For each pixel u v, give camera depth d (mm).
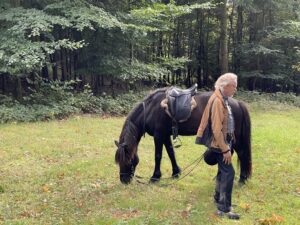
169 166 7484
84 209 5246
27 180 6477
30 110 12172
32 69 13133
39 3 14562
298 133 10820
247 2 19578
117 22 13664
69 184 6340
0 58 11445
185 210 5215
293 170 7156
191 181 6598
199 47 23125
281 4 20453
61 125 11164
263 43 20828
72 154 8234
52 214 5070
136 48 16891
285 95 19578
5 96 12820
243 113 5961
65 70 16969
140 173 7008
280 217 4875
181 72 23766
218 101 4734
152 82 18781
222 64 19172
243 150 6043
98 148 8742
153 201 5520
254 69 22172
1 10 13023
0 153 8102
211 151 4918
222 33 19062
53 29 15195
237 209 5246
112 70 15016
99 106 13883
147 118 6328
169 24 17047
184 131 6340
